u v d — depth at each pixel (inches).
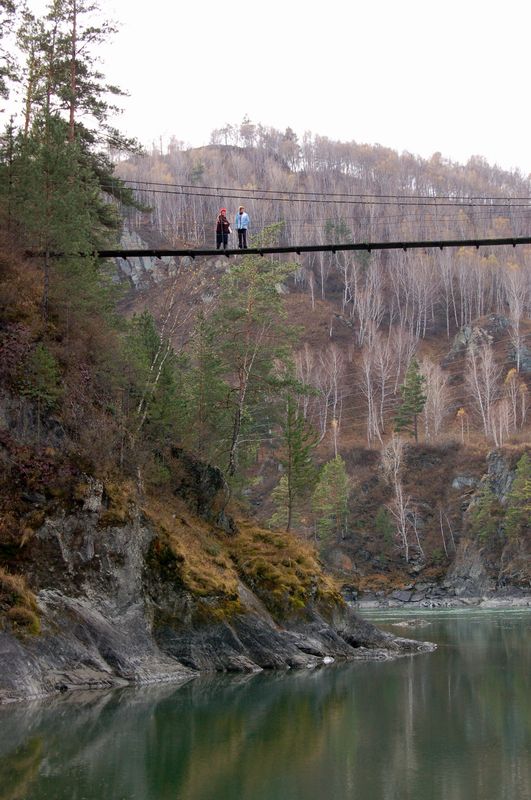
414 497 4505.4
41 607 1044.5
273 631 1392.7
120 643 1115.3
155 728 846.5
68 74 1517.0
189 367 2086.6
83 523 1135.6
